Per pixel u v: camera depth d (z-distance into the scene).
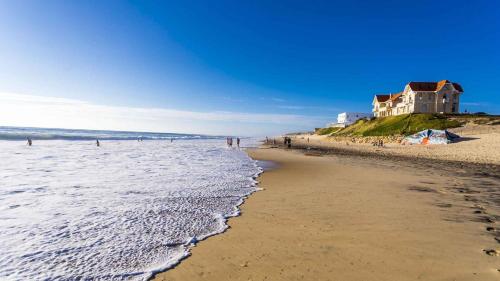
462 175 19.38
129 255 6.56
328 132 123.56
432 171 21.48
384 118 78.94
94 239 7.47
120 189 13.45
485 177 18.53
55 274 5.67
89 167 20.97
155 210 10.12
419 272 5.75
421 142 47.59
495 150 34.72
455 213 9.94
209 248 6.97
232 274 5.69
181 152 39.00
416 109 74.06
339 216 9.55
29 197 11.73
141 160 26.70
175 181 15.82
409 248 6.95
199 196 12.35
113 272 5.78
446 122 59.59
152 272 5.78
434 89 74.00
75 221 8.85
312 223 8.84
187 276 5.63
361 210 10.29
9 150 34.72
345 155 38.28
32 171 18.62
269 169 22.30
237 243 7.28
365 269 5.86
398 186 15.08
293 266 6.02
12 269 5.85
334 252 6.71
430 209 10.44
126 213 9.72
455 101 72.56
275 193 13.20
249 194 12.92
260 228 8.40
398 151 43.19
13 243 7.15
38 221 8.82
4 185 14.05
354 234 7.89
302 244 7.20
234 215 9.66
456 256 6.50
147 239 7.52
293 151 46.94
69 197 11.80
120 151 37.78
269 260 6.30
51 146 43.56
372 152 44.09
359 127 85.19
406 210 10.30
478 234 7.91
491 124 53.72
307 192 13.45
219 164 24.98
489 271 5.79
